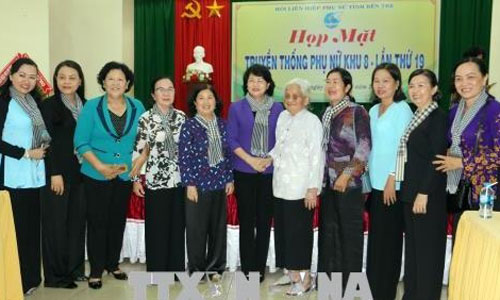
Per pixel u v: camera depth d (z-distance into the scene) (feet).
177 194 9.88
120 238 10.68
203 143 9.58
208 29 18.71
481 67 7.66
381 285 8.79
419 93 8.02
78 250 10.54
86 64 17.83
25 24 15.76
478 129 7.61
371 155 8.76
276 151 9.32
